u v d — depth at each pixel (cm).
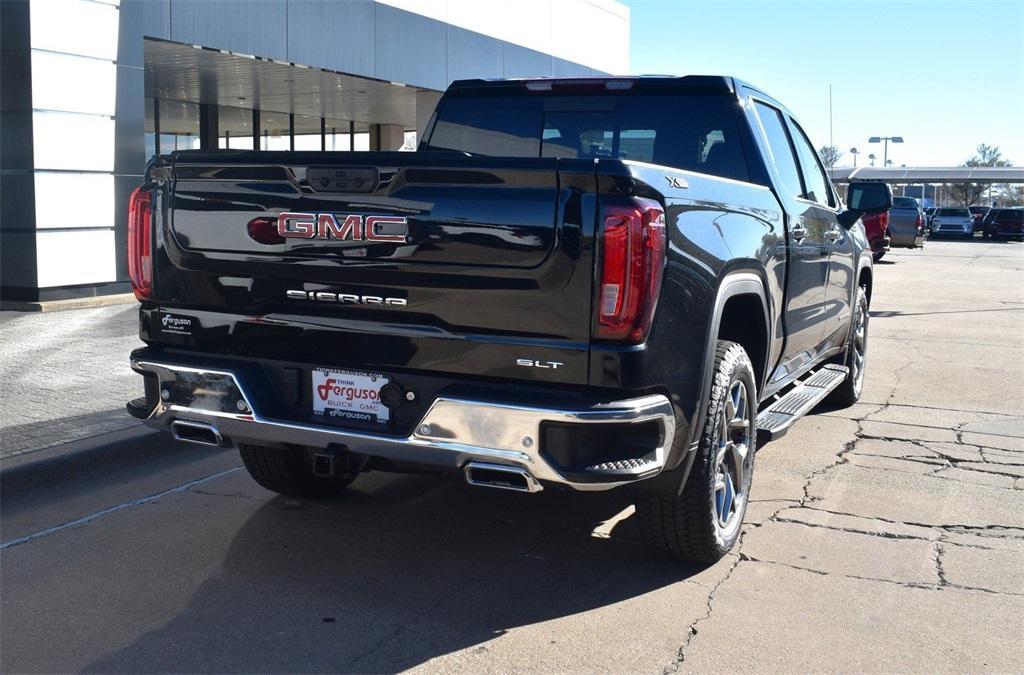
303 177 360
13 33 1170
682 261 347
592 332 325
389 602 373
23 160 1184
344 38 1689
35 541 435
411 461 348
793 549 434
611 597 380
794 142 571
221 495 502
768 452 598
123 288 1304
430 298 346
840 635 349
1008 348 1045
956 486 530
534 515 474
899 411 721
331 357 367
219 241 382
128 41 1287
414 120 2742
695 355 358
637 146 511
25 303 1182
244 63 1587
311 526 457
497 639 343
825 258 583
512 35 2156
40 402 652
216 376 380
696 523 388
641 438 340
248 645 337
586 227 322
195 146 2322
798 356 581
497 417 331
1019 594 387
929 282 1995
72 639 341
